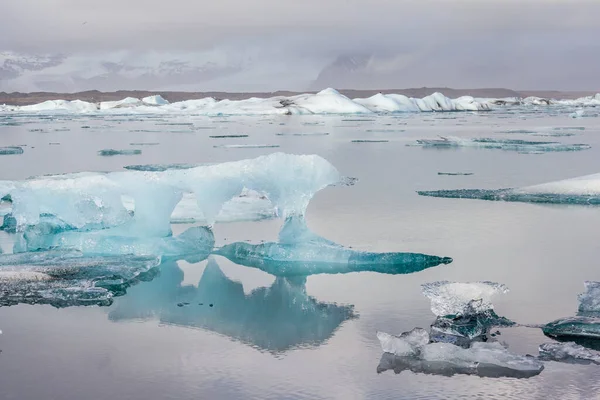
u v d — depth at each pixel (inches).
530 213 498.3
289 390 218.4
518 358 233.9
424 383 221.8
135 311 300.4
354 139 1400.1
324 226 461.4
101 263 362.6
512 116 2667.3
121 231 412.8
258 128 1904.5
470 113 3159.5
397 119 2465.6
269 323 282.5
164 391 218.7
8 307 304.3
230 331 273.9
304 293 322.0
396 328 272.2
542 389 215.8
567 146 1076.5
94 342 262.8
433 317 284.4
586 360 235.9
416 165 860.0
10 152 1096.2
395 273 350.9
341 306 301.9
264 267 369.1
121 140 1433.3
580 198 545.6
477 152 1054.4
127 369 236.2
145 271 363.3
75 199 440.1
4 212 520.4
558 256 376.5
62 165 907.4
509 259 371.6
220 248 406.0
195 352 251.4
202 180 408.2
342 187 644.7
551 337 258.5
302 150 1119.6
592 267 353.4
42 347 257.6
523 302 298.4
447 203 546.0
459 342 253.9
